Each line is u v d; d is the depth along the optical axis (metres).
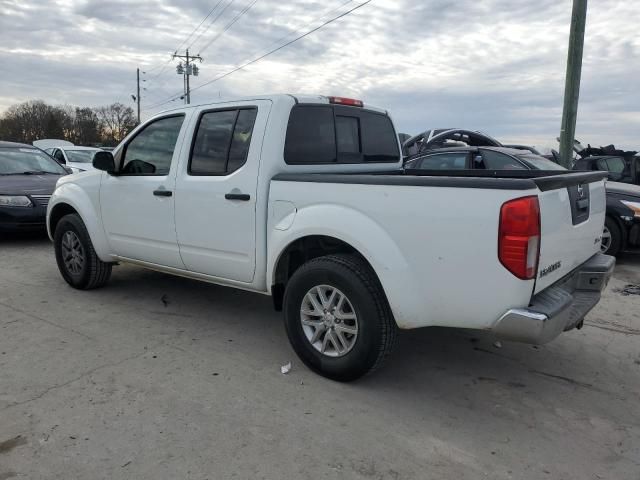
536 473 2.64
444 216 2.96
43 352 3.99
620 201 7.16
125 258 5.09
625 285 6.21
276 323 4.72
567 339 4.45
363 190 3.26
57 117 82.31
